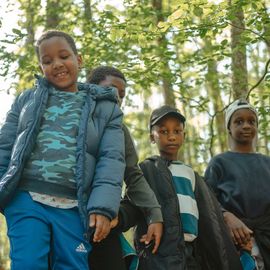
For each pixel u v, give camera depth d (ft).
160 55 28.32
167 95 32.99
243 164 14.99
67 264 9.78
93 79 13.65
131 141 11.84
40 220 9.79
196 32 24.75
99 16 29.01
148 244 12.06
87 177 10.12
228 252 12.87
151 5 32.76
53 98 10.74
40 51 11.07
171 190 12.48
